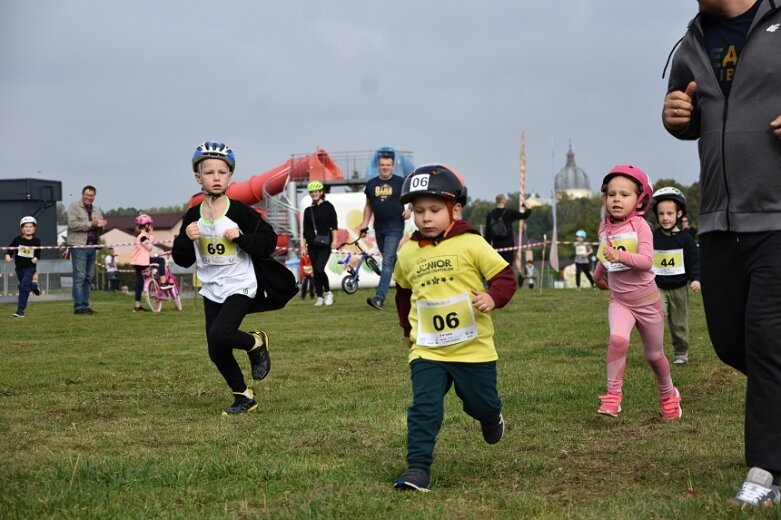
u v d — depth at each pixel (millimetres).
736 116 4340
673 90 4711
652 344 6410
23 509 4137
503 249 21672
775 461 4113
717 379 8000
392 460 5148
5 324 14961
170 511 4137
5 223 27094
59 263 24797
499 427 5023
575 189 143875
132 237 88938
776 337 4184
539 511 4051
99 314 17453
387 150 15297
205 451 5461
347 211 29047
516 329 12445
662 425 6148
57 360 10016
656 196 9023
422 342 4770
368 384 8164
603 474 4781
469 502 4238
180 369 9242
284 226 35375
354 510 4094
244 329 13133
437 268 4754
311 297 22906
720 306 4488
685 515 3904
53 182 27891
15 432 6172
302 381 8414
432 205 4762
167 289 18734
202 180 6941
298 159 36125
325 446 5555
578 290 25203
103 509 4156
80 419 6723
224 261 6953
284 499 4348
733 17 4438
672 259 8969
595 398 7168
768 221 4262
